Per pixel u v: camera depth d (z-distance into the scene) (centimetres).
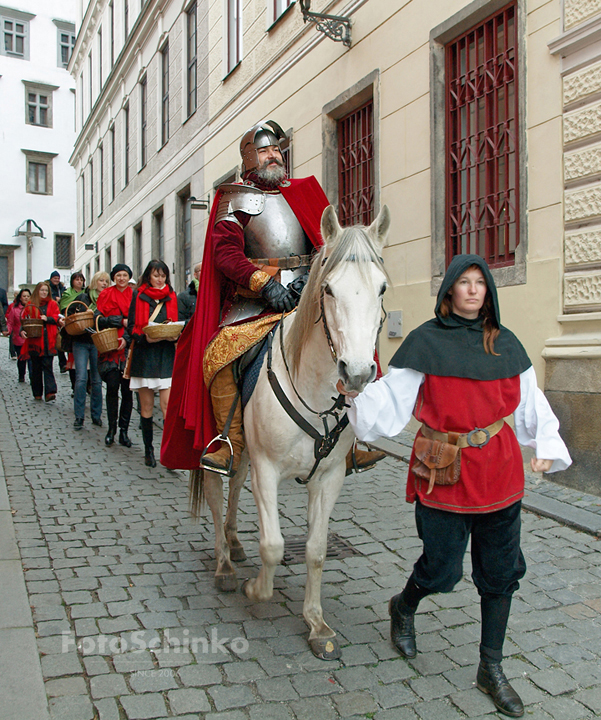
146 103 1708
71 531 396
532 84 500
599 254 450
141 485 507
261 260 294
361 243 213
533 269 501
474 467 223
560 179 478
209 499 327
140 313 554
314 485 267
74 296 931
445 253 613
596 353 443
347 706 226
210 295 312
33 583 316
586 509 423
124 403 648
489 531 232
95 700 222
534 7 495
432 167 614
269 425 254
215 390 295
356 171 776
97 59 2406
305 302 238
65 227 3284
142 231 1762
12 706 213
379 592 321
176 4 1414
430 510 231
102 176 2347
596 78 449
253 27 1019
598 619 295
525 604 308
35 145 3206
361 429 224
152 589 317
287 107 913
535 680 246
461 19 571
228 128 1139
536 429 227
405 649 259
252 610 298
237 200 291
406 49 652
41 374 927
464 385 224
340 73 773
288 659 255
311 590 268
